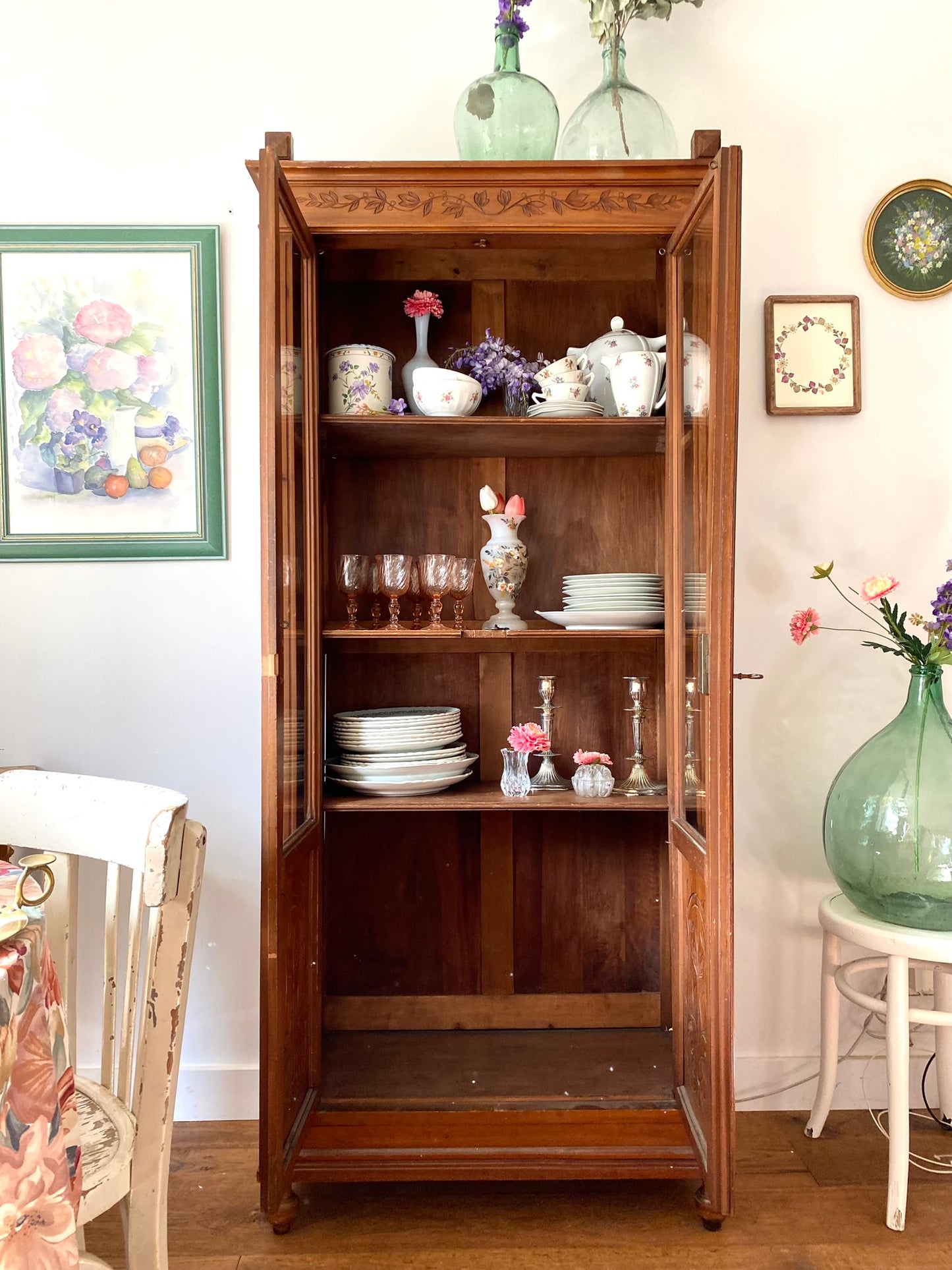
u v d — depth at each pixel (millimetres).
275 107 2072
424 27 2076
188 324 2057
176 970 1200
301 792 1762
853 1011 2123
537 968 2174
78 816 1291
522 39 2078
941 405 2105
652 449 2080
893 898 1709
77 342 2057
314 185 1756
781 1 2092
